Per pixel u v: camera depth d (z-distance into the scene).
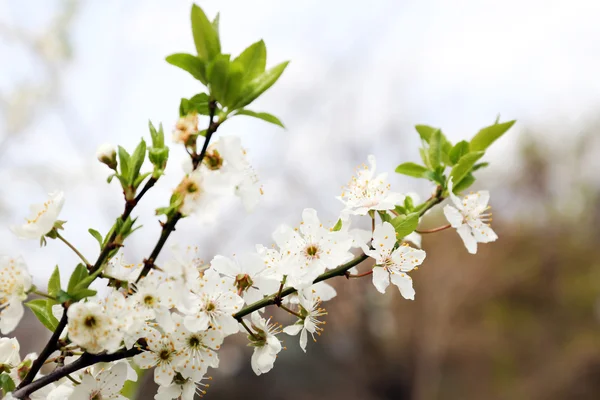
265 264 0.48
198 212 0.45
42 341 0.64
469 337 3.08
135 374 0.48
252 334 0.48
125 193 0.45
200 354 0.47
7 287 0.45
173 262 0.46
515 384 3.06
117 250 0.46
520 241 3.31
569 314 3.19
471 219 0.51
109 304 0.45
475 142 0.52
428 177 0.51
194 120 0.45
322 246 0.48
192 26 0.46
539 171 3.67
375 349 3.15
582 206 3.63
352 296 2.82
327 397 2.93
